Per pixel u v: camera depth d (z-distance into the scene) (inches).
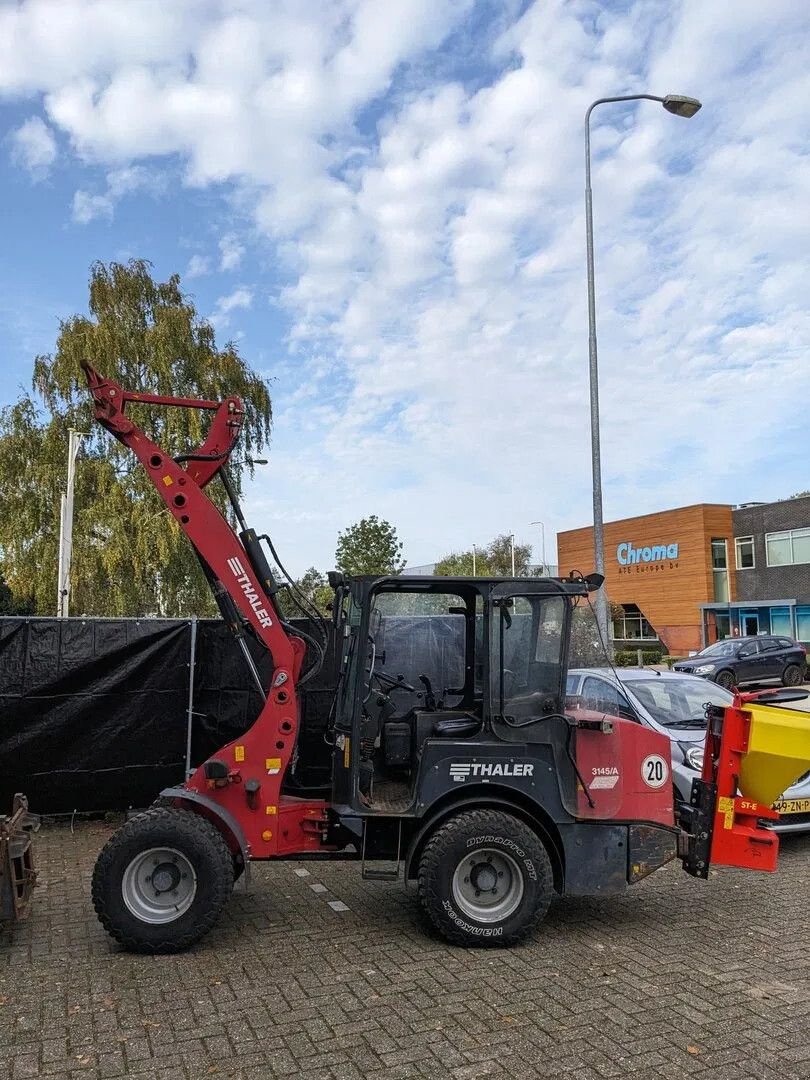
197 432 896.9
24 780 314.7
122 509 883.4
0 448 919.7
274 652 212.7
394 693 233.0
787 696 223.6
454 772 203.8
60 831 315.6
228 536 215.8
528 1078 139.9
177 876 196.2
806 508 1508.4
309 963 188.7
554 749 206.4
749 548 1632.6
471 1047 150.0
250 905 231.8
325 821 213.8
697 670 1007.0
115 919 191.0
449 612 234.2
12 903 197.8
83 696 322.0
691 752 294.0
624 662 1550.2
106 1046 149.6
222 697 335.0
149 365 925.2
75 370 904.9
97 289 957.8
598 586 219.0
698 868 210.8
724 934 210.4
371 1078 139.6
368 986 176.1
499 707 206.8
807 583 1503.4
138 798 326.3
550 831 207.5
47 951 195.6
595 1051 148.9
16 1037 152.9
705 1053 148.3
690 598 1691.7
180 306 986.1
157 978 179.6
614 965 188.7
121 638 327.3
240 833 204.5
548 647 211.2
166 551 842.2
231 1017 161.2
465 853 197.0
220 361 949.8
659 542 1784.0
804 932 212.1
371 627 225.5
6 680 315.3
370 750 220.2
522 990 174.4
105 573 885.2
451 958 192.1
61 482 912.3
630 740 210.5
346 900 236.7
